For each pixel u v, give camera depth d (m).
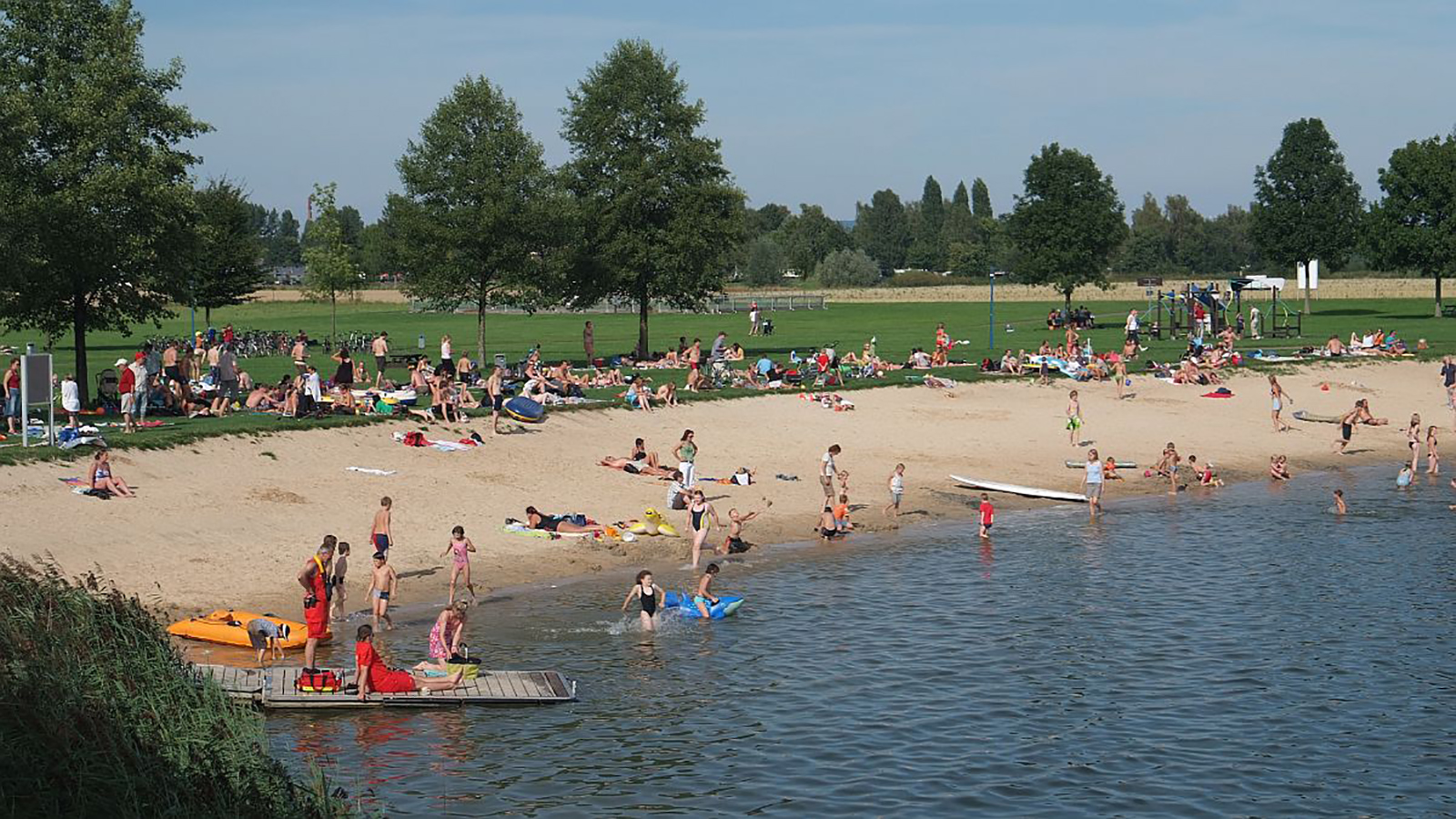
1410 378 75.19
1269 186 127.25
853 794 20.91
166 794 16.22
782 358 78.38
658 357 76.56
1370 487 50.16
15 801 15.05
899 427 56.03
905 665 27.44
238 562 32.47
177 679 18.73
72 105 49.56
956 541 39.72
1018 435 56.50
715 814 20.16
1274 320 95.94
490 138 69.44
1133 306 141.00
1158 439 58.00
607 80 78.25
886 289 172.00
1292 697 25.48
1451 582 34.47
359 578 32.84
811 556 37.53
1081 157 111.31
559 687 25.41
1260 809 20.44
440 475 42.03
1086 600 32.78
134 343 94.81
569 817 19.91
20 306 49.81
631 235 75.69
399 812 19.92
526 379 57.25
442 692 24.95
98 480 35.38
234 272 92.44
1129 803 20.66
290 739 22.77
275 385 56.09
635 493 43.09
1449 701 25.27
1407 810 20.42
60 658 17.02
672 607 31.08
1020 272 112.19
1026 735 23.48
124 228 50.62
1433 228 115.62
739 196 77.81
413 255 69.75
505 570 34.38
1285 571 35.88
